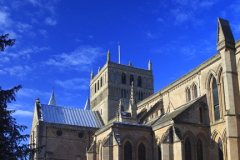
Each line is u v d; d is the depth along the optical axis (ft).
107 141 204.23
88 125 335.26
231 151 157.58
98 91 397.80
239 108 166.30
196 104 198.08
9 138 122.93
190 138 189.78
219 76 191.42
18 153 124.16
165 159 181.88
